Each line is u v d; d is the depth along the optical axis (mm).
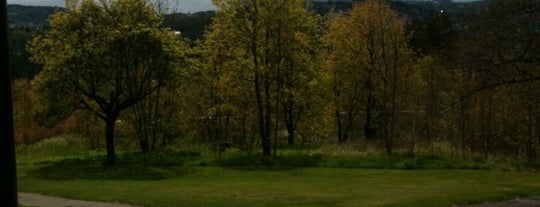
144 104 35719
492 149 31375
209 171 28984
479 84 28031
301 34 33969
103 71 29734
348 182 22578
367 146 33688
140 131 35812
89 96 30359
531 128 29984
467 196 16422
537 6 25859
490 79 27484
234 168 30109
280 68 33875
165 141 38344
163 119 36906
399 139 34688
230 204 15680
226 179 25281
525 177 23703
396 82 35625
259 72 33312
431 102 34281
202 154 35531
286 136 47656
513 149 31344
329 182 22734
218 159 32844
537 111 29656
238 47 34219
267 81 34062
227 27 33938
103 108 31312
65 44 29266
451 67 29578
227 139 37938
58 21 29656
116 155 35312
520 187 19359
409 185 20969
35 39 29844
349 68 40094
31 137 45562
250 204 15641
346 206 15031
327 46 42281
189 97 37531
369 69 39406
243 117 36688
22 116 46000
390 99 36406
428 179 23297
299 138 47094
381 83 38125
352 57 39969
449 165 28047
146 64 30469
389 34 36594
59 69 28953
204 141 39688
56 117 31422
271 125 37219
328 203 15750
